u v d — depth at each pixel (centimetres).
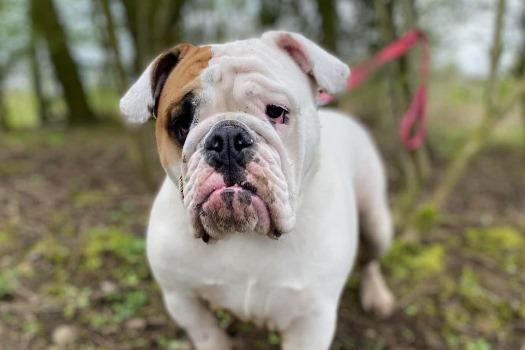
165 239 96
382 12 164
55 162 279
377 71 260
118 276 144
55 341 125
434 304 140
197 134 82
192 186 82
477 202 232
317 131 92
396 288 146
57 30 337
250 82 84
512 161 312
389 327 133
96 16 256
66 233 173
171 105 86
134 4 283
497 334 132
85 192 222
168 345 125
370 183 127
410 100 166
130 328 129
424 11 250
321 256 95
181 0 304
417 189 172
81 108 442
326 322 98
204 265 96
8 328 128
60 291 139
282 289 95
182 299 102
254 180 81
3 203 200
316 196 96
